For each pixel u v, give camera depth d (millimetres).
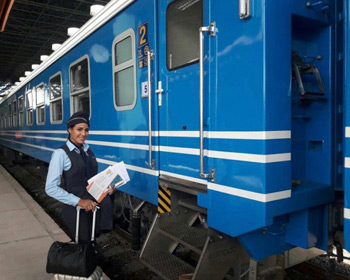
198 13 2553
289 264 2549
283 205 2043
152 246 2977
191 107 2617
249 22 2035
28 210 5262
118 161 3822
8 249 3709
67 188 2570
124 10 3566
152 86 3088
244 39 2070
